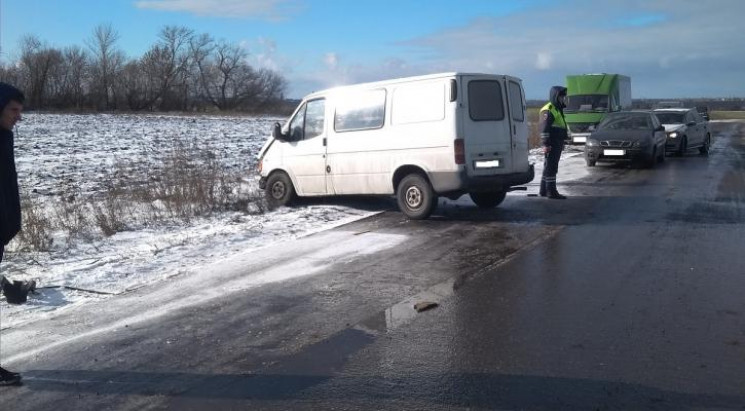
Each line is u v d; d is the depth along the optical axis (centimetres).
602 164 1917
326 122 1087
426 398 397
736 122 5894
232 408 395
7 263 771
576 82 2638
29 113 6003
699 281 628
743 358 443
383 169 1020
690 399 385
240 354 482
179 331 538
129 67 7762
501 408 380
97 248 853
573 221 963
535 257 743
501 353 463
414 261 741
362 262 744
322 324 540
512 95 1030
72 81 7181
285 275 700
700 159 2080
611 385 405
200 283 680
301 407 392
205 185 1188
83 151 2430
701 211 1027
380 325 532
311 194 1123
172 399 412
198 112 8000
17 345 521
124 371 461
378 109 1024
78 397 421
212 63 8706
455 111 943
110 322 568
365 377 431
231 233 920
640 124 1872
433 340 493
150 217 1045
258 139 3325
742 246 773
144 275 718
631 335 489
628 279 641
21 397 425
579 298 584
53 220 983
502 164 999
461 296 603
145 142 2955
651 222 940
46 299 643
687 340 477
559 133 1195
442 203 1167
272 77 9144
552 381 414
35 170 1786
